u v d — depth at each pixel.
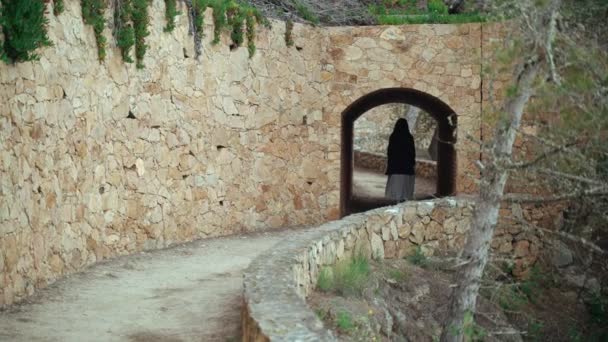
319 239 9.04
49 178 8.99
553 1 8.23
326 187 16.66
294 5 16.77
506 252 13.65
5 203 7.75
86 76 10.06
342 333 8.05
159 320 7.64
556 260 13.75
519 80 8.79
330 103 16.75
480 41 16.34
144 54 11.50
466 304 9.41
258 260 7.55
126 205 11.26
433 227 12.85
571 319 13.01
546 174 9.30
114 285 9.21
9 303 7.88
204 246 12.52
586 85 8.15
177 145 12.64
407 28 16.61
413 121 32.81
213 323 7.53
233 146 14.34
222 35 13.97
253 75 14.87
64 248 9.45
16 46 7.80
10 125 7.90
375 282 10.38
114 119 10.90
